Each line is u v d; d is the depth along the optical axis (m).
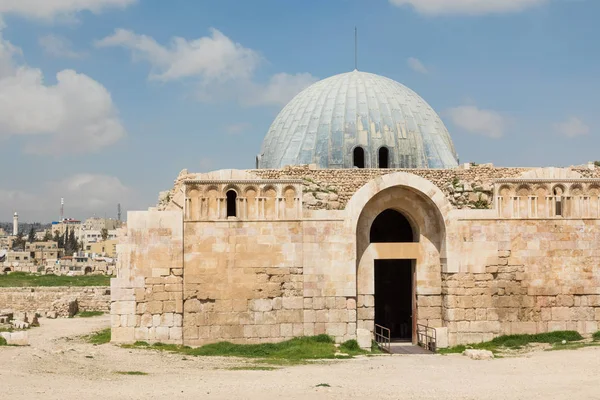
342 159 45.78
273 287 37.47
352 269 37.81
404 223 47.62
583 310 39.03
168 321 36.75
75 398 21.73
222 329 37.06
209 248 37.28
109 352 33.47
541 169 41.44
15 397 21.47
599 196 39.66
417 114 49.16
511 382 26.36
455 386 25.58
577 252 39.25
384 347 38.72
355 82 50.06
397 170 42.09
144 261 36.81
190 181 37.44
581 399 23.19
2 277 93.25
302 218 37.84
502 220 38.94
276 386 24.86
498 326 38.44
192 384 25.11
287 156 47.56
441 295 39.59
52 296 66.50
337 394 23.61
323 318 37.56
